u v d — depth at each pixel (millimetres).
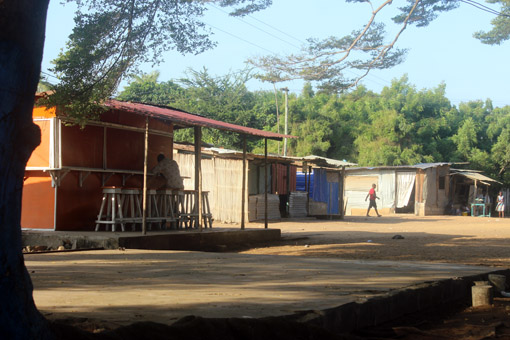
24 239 11250
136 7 9289
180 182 13906
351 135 52094
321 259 8430
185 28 9531
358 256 11039
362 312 4328
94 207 12977
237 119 44125
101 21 9266
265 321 3359
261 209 24125
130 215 13609
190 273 6195
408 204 38250
